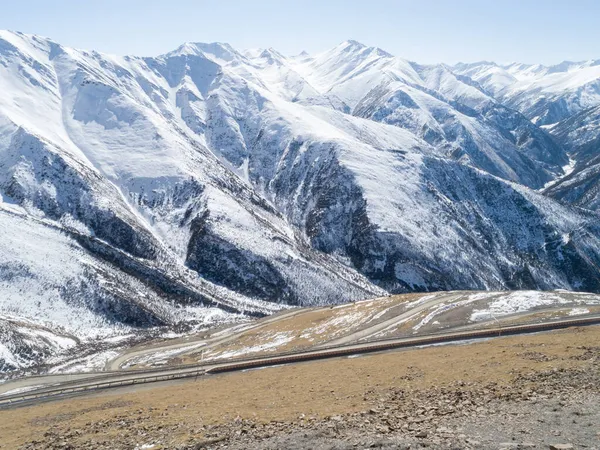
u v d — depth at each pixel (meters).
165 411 35.22
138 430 28.36
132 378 67.69
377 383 37.81
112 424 31.92
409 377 38.50
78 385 67.06
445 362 44.19
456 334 69.31
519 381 29.78
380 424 22.14
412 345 67.88
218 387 49.56
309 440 20.70
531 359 37.88
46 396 62.91
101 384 65.56
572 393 24.69
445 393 29.16
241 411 31.62
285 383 45.44
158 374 70.19
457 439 18.53
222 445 22.14
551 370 31.42
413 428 20.80
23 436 32.97
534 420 20.39
